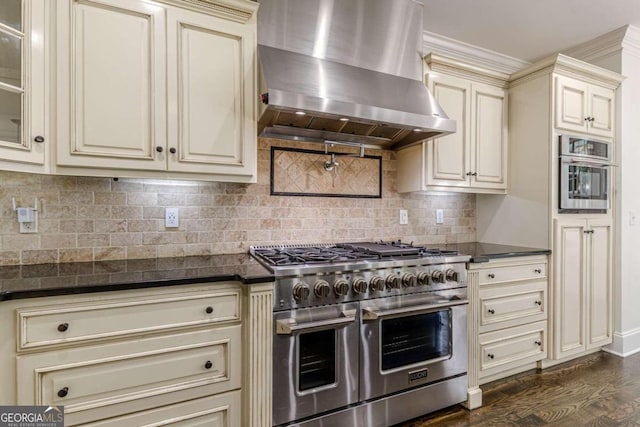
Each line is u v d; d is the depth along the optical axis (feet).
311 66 6.17
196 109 5.40
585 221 8.54
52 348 3.93
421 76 7.52
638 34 8.83
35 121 4.49
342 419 5.49
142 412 4.36
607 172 8.90
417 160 7.97
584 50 9.50
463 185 8.32
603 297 8.87
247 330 4.83
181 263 5.70
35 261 5.46
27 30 4.39
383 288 5.73
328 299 5.34
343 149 8.07
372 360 5.72
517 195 8.82
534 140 8.41
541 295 8.00
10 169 4.25
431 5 7.59
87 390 4.09
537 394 7.13
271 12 6.18
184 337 4.57
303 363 5.26
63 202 5.64
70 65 4.70
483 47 9.48
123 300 4.24
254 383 4.84
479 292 7.00
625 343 9.01
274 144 7.32
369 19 7.01
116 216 6.00
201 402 4.68
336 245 7.64
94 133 4.82
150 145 5.14
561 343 8.16
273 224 7.30
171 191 6.41
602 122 8.85
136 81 5.04
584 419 6.24
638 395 7.05
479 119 8.46
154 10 5.13
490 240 9.56
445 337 6.52
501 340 7.37
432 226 9.34
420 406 6.19
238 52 5.71
